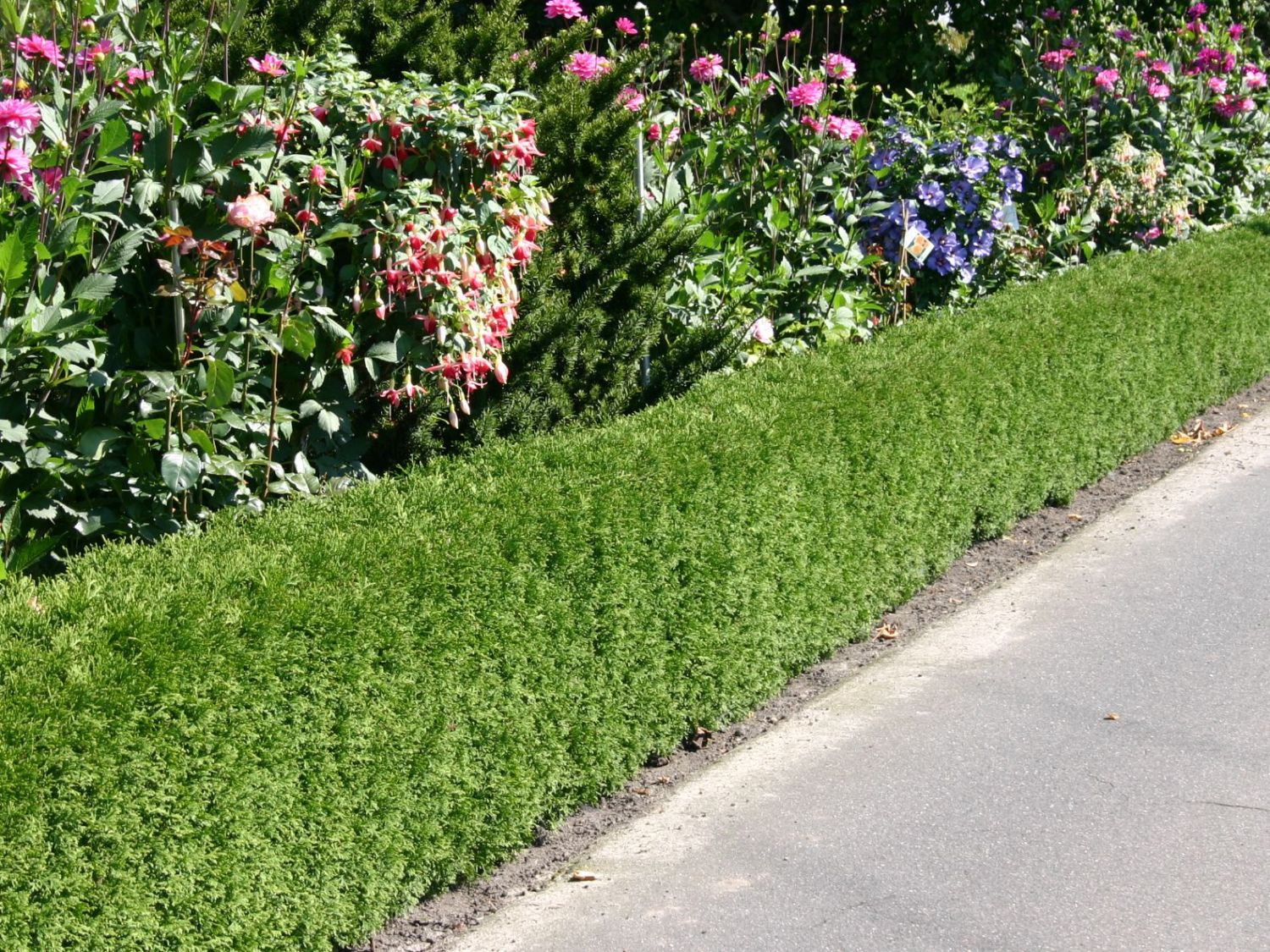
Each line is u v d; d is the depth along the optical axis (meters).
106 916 2.44
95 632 2.64
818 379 5.02
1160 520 5.86
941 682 4.36
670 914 3.15
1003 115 8.75
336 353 3.85
